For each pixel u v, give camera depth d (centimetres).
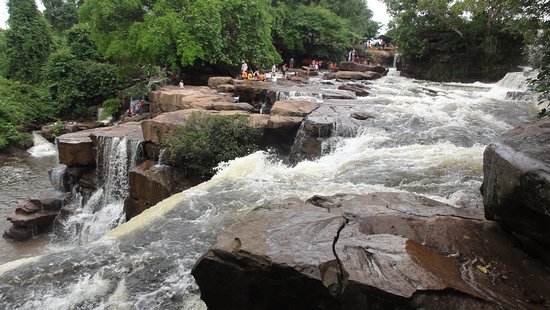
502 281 319
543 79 581
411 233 390
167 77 2555
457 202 624
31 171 1875
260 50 2502
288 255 345
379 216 426
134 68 2494
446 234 387
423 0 2477
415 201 511
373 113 1235
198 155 1030
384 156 904
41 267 544
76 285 510
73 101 2698
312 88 1812
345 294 306
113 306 475
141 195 1091
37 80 2984
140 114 2091
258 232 394
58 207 1338
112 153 1271
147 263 547
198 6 2189
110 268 540
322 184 781
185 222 650
